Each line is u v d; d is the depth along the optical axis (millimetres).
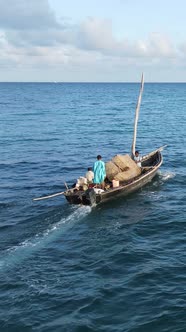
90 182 19562
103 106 91000
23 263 13328
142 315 10578
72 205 18891
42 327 10133
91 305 11031
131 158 23219
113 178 20297
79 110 79875
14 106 90062
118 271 12930
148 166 24156
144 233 15977
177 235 15797
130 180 20609
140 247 14672
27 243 14859
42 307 10969
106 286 11977
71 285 12039
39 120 60531
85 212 18016
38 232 15891
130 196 20484
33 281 12234
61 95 146000
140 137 42469
